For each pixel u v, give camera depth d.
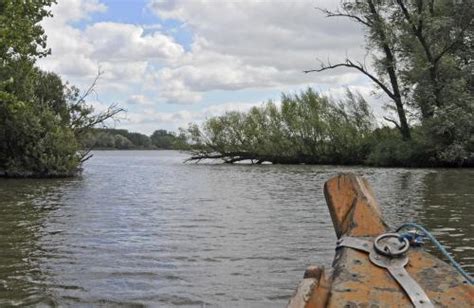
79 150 38.75
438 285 3.57
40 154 32.06
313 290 3.32
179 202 18.33
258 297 6.91
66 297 6.91
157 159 82.50
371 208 4.48
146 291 7.19
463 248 9.68
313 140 46.38
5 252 9.74
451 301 3.42
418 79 38.16
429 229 11.77
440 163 39.03
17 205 17.45
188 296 6.95
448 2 38.69
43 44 29.83
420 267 3.79
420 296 3.41
